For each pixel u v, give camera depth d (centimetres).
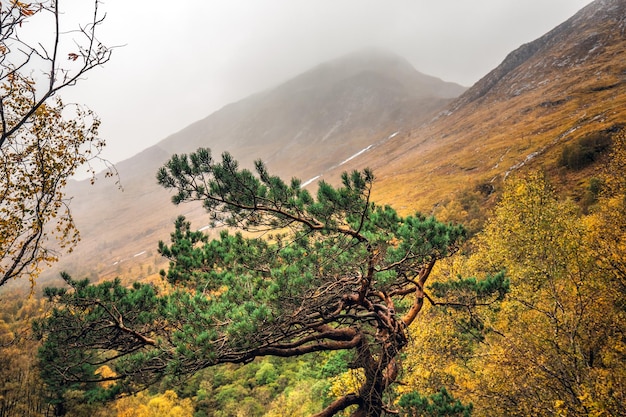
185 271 920
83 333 764
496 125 17938
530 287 2227
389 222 913
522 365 1517
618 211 2048
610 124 8888
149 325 826
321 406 3178
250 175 712
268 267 891
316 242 930
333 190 769
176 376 711
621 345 1498
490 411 1720
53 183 716
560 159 9031
